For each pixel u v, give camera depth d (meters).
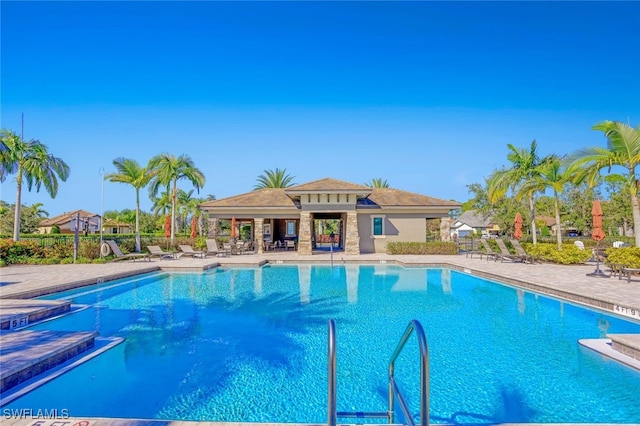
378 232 27.59
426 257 23.33
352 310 10.62
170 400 5.23
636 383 5.68
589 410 4.92
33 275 14.63
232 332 8.48
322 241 39.91
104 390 5.49
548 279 13.52
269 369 6.34
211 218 28.52
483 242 22.81
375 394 5.46
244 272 18.75
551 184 20.98
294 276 17.48
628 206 36.53
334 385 2.88
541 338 7.94
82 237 27.83
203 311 10.54
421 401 2.64
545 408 4.99
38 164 26.45
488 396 5.33
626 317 9.19
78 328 8.79
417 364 6.54
